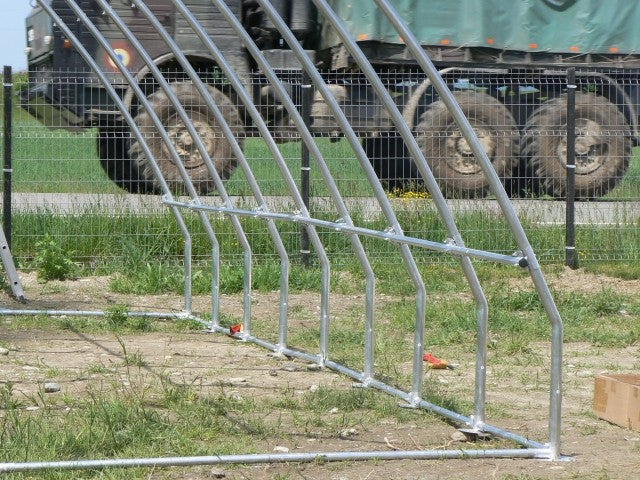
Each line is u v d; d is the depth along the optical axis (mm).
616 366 23375
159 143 45188
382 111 48594
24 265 36719
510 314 29047
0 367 22016
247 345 25422
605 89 53219
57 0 46125
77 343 25062
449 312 28969
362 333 26438
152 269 33906
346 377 21906
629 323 28797
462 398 20094
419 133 48375
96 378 21062
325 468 15273
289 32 18750
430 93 49531
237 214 24766
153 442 16234
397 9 49656
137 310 30000
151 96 45219
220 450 15891
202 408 18141
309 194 38031
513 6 51250
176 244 37688
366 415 18625
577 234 39656
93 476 14602
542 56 51938
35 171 39250
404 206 39188
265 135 22453
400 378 21688
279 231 38062
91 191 39500
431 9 50031
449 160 48562
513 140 49500
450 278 35469
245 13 48969
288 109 20688
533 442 16266
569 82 38156
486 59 51188
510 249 38969
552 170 49938
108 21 46375
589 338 26609
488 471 15148
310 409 18906
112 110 45906
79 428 16625
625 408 18078
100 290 33500
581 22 52031
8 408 18078
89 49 46250
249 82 47312
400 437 17172
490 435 17031
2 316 28375
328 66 50062
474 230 38969
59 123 45531
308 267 36969
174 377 21359
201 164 45562
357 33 48656
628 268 37500
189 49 47500
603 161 51375
